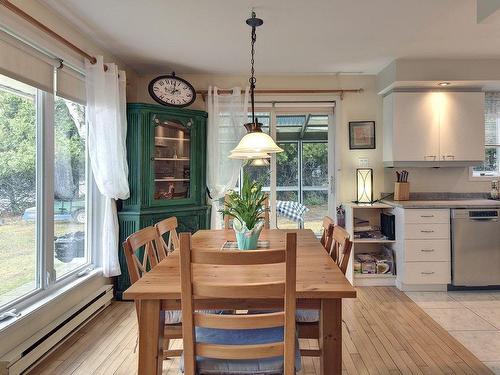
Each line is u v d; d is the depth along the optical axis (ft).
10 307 7.18
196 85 13.67
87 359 7.66
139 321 5.06
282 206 14.30
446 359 7.61
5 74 6.72
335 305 5.05
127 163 11.39
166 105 12.30
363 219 13.64
